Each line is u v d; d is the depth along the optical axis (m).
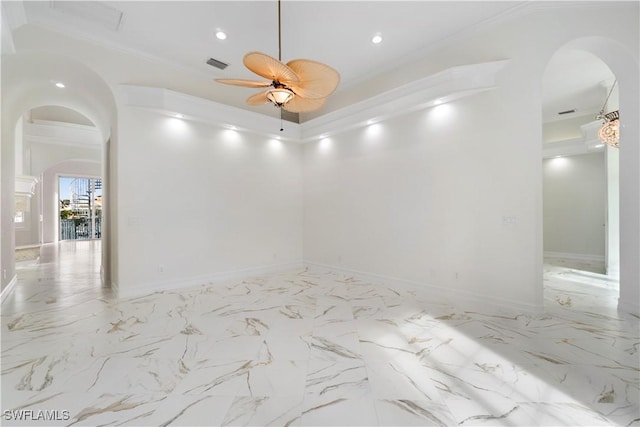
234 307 3.79
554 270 5.97
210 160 5.16
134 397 1.97
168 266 4.65
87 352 2.57
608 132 4.60
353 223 5.56
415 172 4.61
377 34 4.07
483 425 1.70
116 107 4.19
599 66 4.93
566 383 2.10
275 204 6.11
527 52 3.52
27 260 7.08
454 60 4.17
